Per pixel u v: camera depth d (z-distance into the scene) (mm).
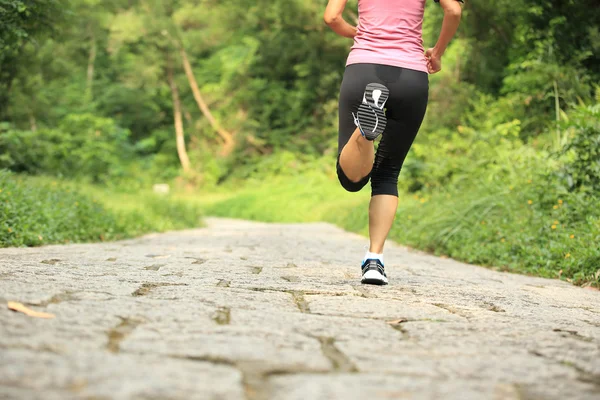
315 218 32281
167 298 4008
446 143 20359
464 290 5520
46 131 28281
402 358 2707
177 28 51531
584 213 9398
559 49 16984
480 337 3275
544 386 2379
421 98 5297
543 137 16000
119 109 56562
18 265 5441
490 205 11586
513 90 21656
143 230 15102
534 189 10766
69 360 2328
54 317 3084
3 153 22141
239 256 8078
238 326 3152
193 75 55594
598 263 7492
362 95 5230
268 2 46062
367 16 5336
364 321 3561
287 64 51312
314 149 47312
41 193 12422
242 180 48750
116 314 3254
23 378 2080
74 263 6039
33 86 22406
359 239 14844
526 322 3859
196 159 50938
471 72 26297
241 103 51688
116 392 1985
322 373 2400
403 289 5285
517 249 9414
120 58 58500
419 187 22484
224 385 2133
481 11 22234
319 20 44812
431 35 24672
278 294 4465
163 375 2205
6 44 11289
